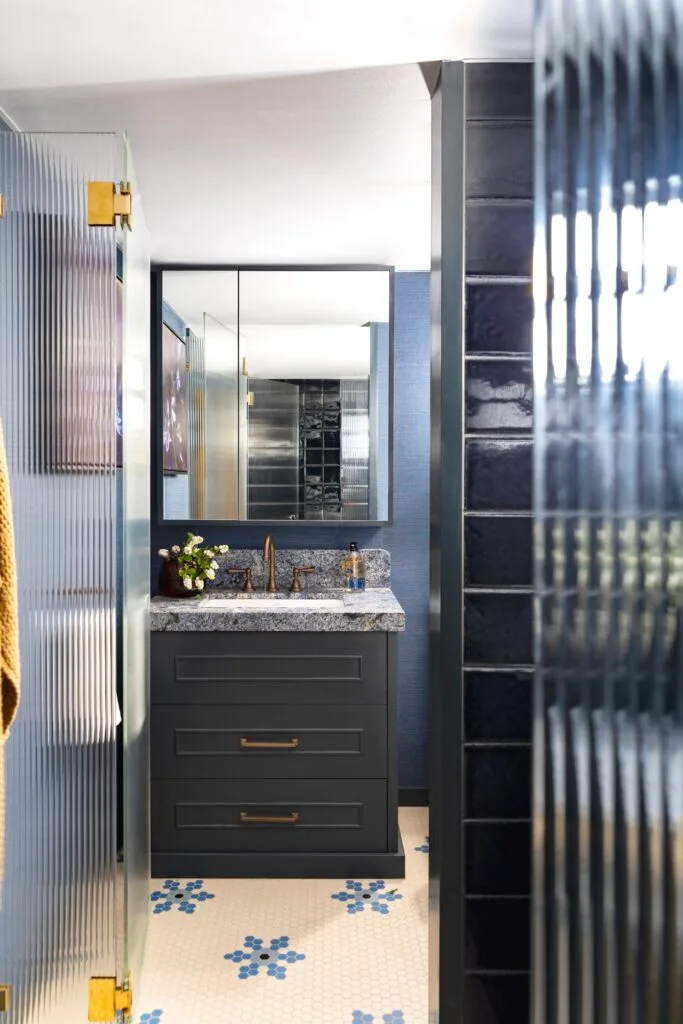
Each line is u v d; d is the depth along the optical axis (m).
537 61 1.31
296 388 3.20
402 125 1.91
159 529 3.27
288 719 2.73
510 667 1.41
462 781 1.42
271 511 3.22
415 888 2.64
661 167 1.29
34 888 1.63
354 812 2.74
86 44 1.53
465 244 1.40
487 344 1.40
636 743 1.32
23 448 1.60
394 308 3.21
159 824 2.73
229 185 2.31
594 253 1.31
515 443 1.40
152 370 3.19
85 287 1.60
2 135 1.58
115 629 1.63
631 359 1.30
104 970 1.65
